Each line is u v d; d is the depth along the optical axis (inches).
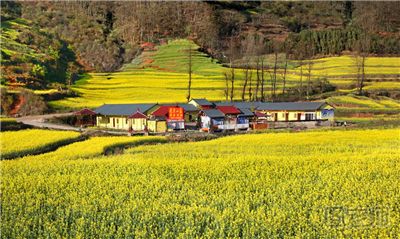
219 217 863.1
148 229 838.5
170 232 810.8
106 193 1080.8
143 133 2491.4
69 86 4803.2
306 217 900.0
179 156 1599.4
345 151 1695.4
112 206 975.6
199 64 6501.0
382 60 6815.9
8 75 4419.3
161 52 7347.4
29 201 1027.3
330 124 2908.5
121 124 2989.7
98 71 6240.2
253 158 1482.5
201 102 3213.6
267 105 3447.3
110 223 878.4
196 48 7598.4
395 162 1386.6
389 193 1028.5
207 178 1231.5
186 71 6072.8
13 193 1095.0
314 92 4648.1
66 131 2317.9
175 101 4025.6
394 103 3929.6
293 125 2967.5
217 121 2760.8
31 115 3459.6
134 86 4982.8
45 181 1234.0
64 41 7273.6
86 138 2160.4
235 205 974.4
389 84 4953.3
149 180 1217.4
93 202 995.9
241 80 5349.4
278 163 1392.7
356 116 3442.4
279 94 4530.0
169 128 2765.7
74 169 1379.2
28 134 2133.4
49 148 1857.8
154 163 1427.2
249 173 1259.8
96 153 1678.2
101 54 7047.2
